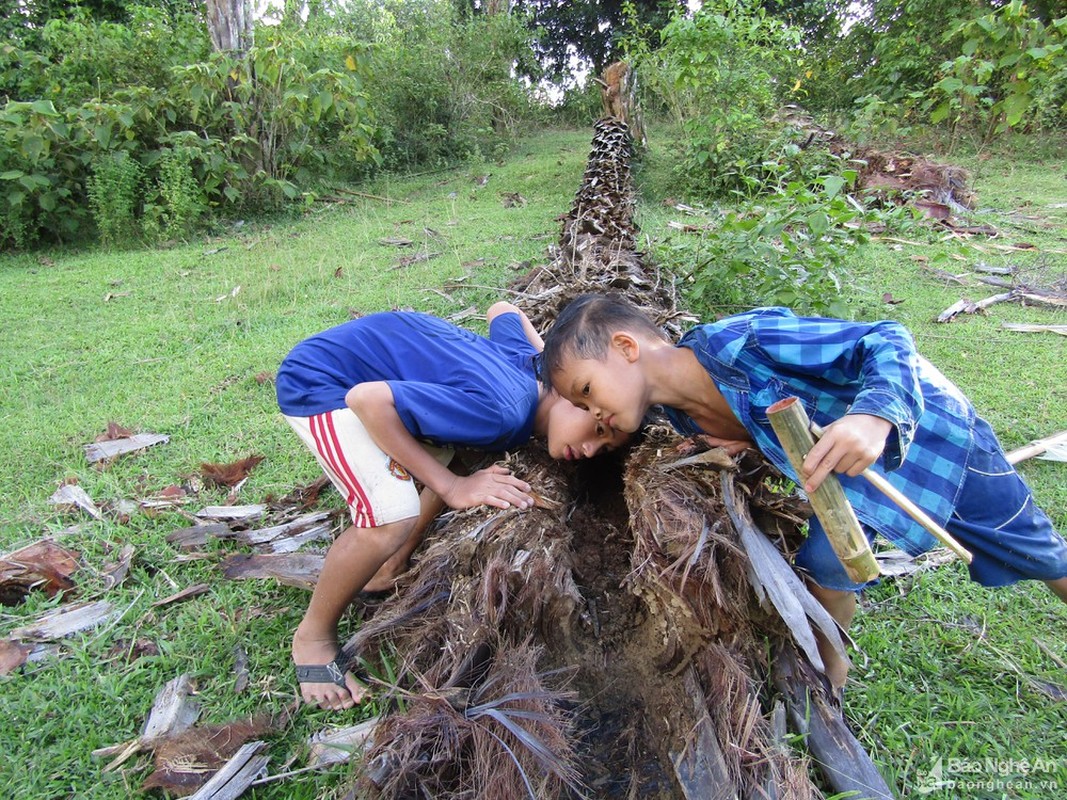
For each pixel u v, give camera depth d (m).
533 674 1.85
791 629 1.71
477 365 2.30
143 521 3.01
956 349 4.16
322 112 8.68
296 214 8.55
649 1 16.84
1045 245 5.92
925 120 9.57
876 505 1.80
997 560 1.99
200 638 2.36
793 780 1.66
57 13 10.98
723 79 7.96
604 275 4.21
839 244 4.42
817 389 1.83
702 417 2.08
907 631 2.29
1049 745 1.92
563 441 2.28
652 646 2.04
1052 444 3.11
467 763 1.77
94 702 2.15
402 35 11.93
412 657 2.01
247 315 5.26
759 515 2.11
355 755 1.86
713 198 7.67
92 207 7.90
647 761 1.89
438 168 10.78
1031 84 7.81
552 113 14.68
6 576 2.61
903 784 1.83
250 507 3.05
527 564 2.01
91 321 5.38
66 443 3.69
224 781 1.86
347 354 2.29
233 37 8.62
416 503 2.10
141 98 8.12
